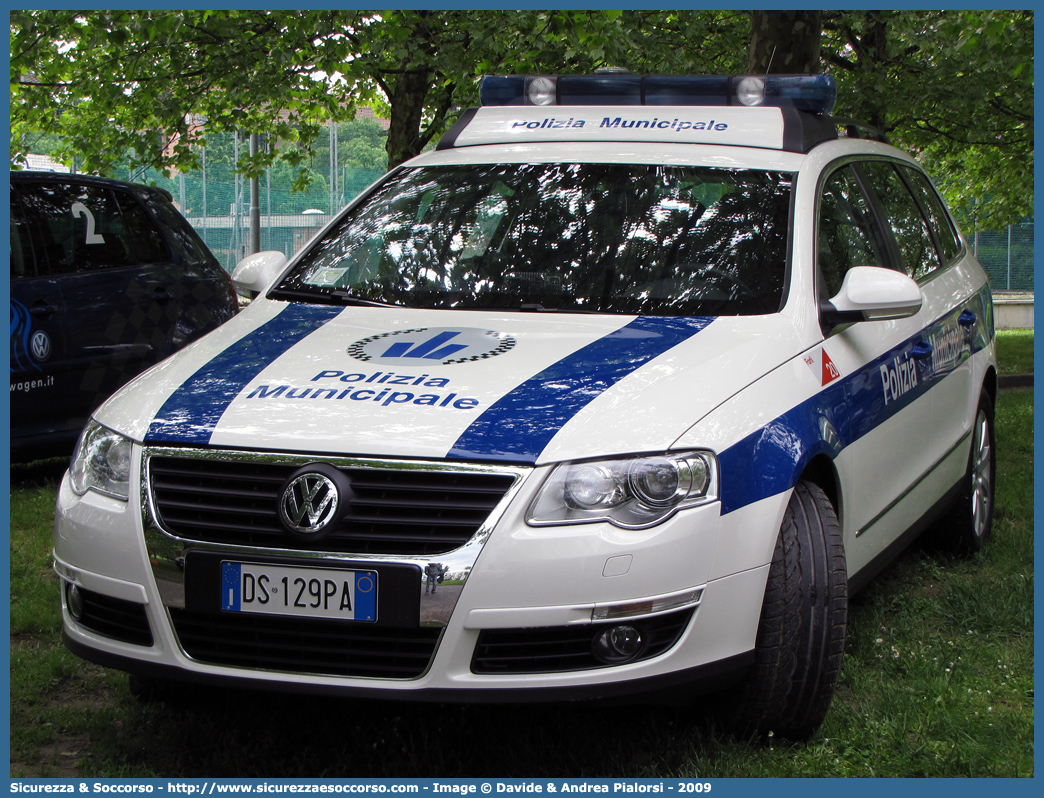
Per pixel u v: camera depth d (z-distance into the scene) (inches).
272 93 460.8
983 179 699.4
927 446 168.6
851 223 160.2
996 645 152.5
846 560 129.3
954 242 211.6
